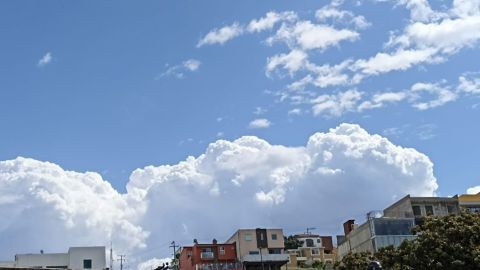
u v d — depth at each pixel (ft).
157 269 418.10
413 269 174.50
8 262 325.62
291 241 444.55
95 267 329.52
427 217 186.19
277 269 356.59
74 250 329.31
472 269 164.25
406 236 271.49
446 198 296.51
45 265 326.44
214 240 383.45
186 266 370.53
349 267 229.25
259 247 362.74
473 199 309.22
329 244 454.40
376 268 50.88
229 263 352.69
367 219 280.51
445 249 169.37
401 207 298.76
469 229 170.19
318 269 357.61
